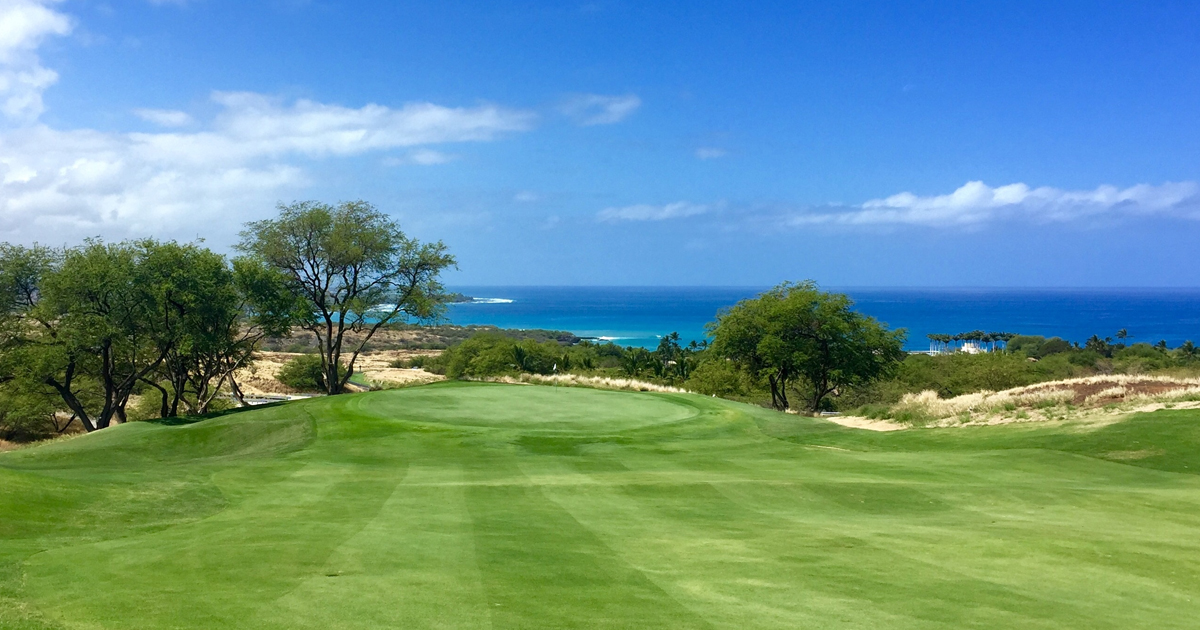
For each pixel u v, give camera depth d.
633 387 35.69
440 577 7.21
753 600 6.48
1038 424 19.73
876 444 20.20
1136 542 8.95
